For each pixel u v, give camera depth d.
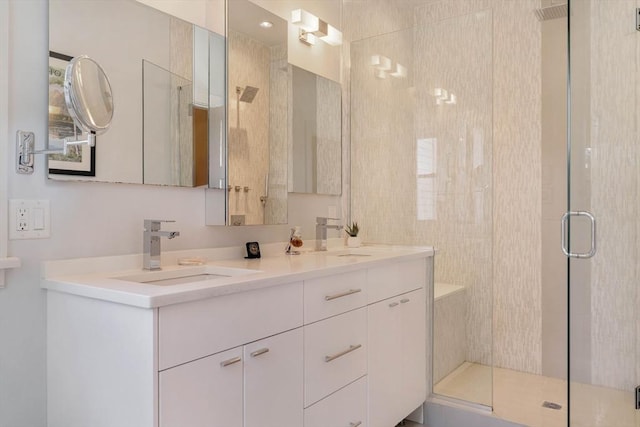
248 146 2.18
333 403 1.80
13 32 1.40
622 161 1.98
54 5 1.48
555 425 2.28
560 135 2.92
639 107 2.01
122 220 1.68
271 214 2.30
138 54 1.72
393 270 2.26
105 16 1.62
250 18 2.21
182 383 1.20
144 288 1.24
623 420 1.94
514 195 3.08
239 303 1.38
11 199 1.38
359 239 2.88
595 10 1.92
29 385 1.42
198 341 1.25
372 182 2.92
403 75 2.81
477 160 2.55
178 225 1.89
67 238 1.52
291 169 2.49
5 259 1.32
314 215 2.72
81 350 1.33
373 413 2.07
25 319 1.41
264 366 1.47
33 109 1.44
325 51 2.80
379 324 2.13
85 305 1.32
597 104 1.94
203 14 2.00
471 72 2.58
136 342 1.17
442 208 2.66
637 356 1.98
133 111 1.70
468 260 2.57
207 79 2.00
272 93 2.34
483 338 2.49
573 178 1.90
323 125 2.76
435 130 2.70
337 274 1.83
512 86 3.09
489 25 2.52
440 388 2.60
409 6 3.40
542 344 2.99
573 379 1.88
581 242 1.92
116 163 1.64
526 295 3.04
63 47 1.50
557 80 2.93
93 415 1.30
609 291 1.95
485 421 2.38
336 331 1.82
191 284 1.31
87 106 1.36
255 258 2.17
